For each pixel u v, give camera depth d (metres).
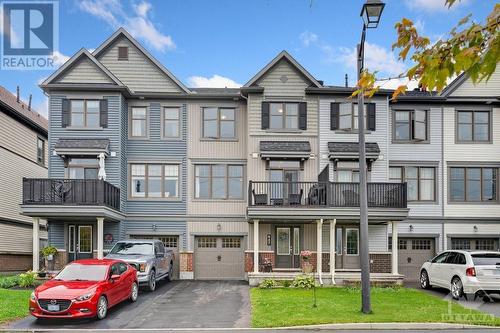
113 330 11.07
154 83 23.28
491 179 23.59
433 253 23.27
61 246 21.88
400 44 3.98
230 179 23.25
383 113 22.55
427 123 23.55
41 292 11.96
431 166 23.36
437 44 3.54
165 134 23.34
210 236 22.98
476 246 23.42
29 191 19.86
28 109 30.17
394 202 20.08
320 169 22.23
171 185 23.22
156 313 13.28
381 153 22.28
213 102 23.45
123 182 22.58
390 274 19.75
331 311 12.83
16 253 26.27
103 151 21.42
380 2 11.02
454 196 23.45
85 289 12.06
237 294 16.80
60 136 21.98
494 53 3.24
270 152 21.70
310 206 19.59
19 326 11.65
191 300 15.49
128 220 22.88
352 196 20.11
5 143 25.16
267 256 21.78
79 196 19.81
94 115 22.23
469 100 23.39
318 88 22.27
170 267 21.22
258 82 22.53
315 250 21.97
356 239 22.08
